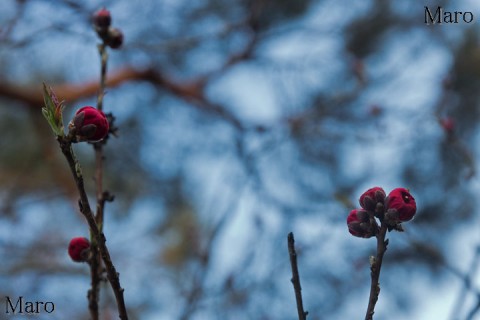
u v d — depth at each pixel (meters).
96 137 2.05
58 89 7.46
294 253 2.23
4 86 7.58
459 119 7.93
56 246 6.93
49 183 8.03
